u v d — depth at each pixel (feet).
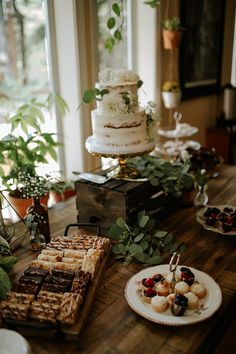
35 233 4.47
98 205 4.87
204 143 11.75
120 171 5.25
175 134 7.79
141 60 8.50
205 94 10.85
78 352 2.96
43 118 6.61
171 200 5.43
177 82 9.10
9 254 4.25
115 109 4.79
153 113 5.25
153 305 3.25
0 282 3.32
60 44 6.77
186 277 3.58
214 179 6.76
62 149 7.50
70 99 7.06
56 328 3.01
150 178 5.04
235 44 12.82
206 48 10.35
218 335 3.15
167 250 4.40
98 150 4.91
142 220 4.55
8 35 13.08
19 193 5.57
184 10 9.00
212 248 4.48
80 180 5.03
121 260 4.25
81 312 3.22
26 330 3.12
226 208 5.21
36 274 3.56
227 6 11.14
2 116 7.20
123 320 3.29
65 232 4.63
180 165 5.74
